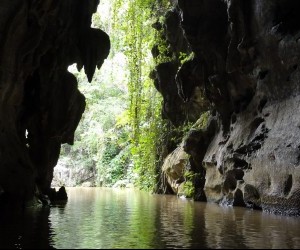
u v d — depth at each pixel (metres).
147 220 9.52
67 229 7.88
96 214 10.74
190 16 16.81
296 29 12.54
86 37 15.46
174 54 21.59
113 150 36.59
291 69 12.54
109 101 37.16
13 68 12.24
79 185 36.81
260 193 12.60
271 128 13.13
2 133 12.41
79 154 38.12
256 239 6.90
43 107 14.94
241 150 14.48
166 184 22.92
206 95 17.31
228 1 14.82
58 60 14.88
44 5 12.53
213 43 16.45
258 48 14.12
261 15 13.70
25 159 13.23
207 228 8.24
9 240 6.62
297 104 12.15
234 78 15.75
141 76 23.89
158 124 24.06
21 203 12.46
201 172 18.36
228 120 16.61
